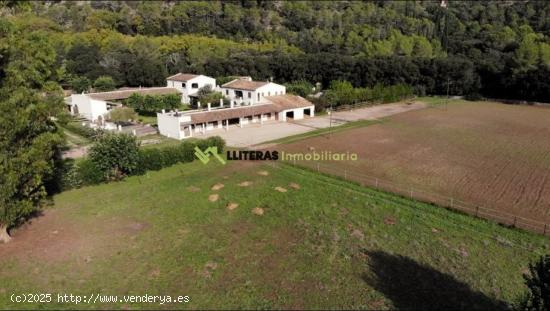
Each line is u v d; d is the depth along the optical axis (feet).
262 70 374.02
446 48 430.20
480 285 74.02
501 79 332.19
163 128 204.03
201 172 141.49
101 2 566.36
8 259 82.74
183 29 490.49
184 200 114.11
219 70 371.15
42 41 97.04
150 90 285.23
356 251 85.81
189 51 409.49
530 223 98.89
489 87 344.69
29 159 89.92
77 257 83.35
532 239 90.74
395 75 352.49
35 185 92.94
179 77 314.35
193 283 73.97
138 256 83.61
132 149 134.31
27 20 101.76
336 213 104.88
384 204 110.93
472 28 444.55
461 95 353.72
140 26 481.46
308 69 373.40
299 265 80.28
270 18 517.55
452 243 89.30
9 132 85.25
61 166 126.00
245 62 373.61
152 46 402.11
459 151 171.32
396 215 103.91
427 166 148.77
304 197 115.85
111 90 309.42
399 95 326.44
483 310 66.95
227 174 138.41
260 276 76.38
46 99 99.45
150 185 127.95
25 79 90.27
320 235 92.84
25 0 100.83
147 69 340.80
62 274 77.05
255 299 69.36
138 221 100.58
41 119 93.97
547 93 306.55
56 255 84.23
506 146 180.55
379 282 74.74
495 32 411.34
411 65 353.10
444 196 117.60
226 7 516.32
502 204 111.65
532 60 319.47
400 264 80.84
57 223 100.07
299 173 139.74
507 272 78.23
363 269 78.95
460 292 71.82
